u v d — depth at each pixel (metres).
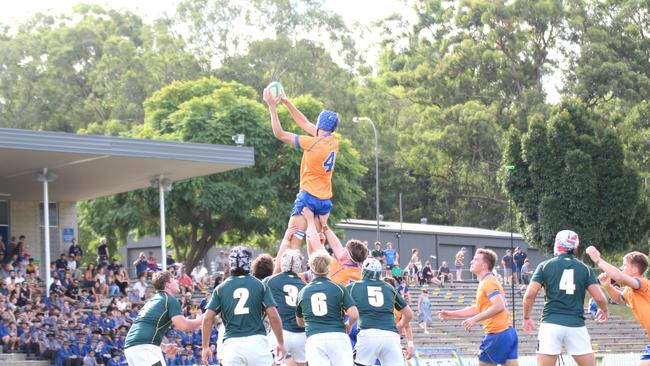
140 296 49.94
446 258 91.50
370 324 19.91
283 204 70.94
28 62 116.31
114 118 109.00
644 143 91.38
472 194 116.12
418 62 121.50
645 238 88.00
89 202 70.12
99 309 46.94
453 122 109.56
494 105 110.56
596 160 80.88
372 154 118.12
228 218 71.00
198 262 72.81
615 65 101.88
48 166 47.38
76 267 54.88
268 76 111.62
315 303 19.14
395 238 86.81
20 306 43.56
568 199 80.44
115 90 112.88
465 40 113.00
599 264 20.39
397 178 118.56
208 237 72.62
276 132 21.30
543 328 20.02
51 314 43.28
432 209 120.50
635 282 20.12
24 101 114.88
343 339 19.12
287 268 20.34
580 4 112.19
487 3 113.81
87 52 118.69
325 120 21.41
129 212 67.94
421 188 120.19
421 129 111.81
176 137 70.69
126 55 113.06
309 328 19.17
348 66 121.81
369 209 120.31
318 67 114.38
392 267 58.31
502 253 96.50
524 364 43.69
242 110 71.00
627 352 63.53
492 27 113.88
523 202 82.94
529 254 98.56
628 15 110.38
